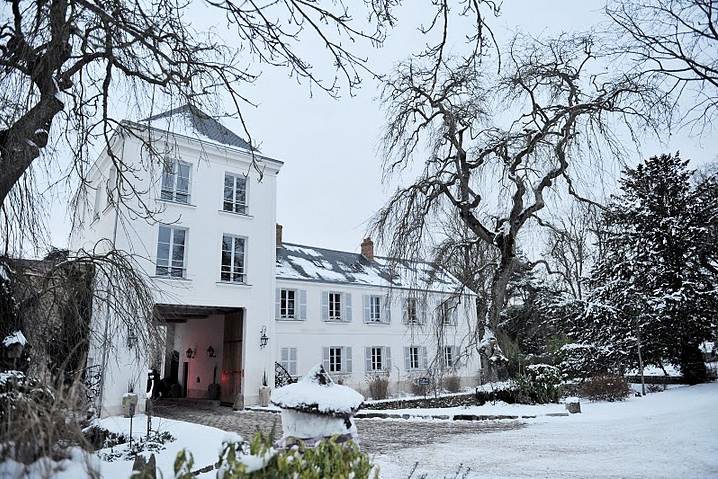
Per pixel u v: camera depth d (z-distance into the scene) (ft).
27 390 13.76
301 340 74.84
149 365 28.40
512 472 21.59
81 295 23.18
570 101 48.52
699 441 25.86
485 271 55.42
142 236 53.11
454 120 50.37
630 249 65.41
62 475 9.57
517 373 50.88
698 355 63.46
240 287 60.08
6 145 18.89
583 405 47.44
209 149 59.47
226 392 62.80
